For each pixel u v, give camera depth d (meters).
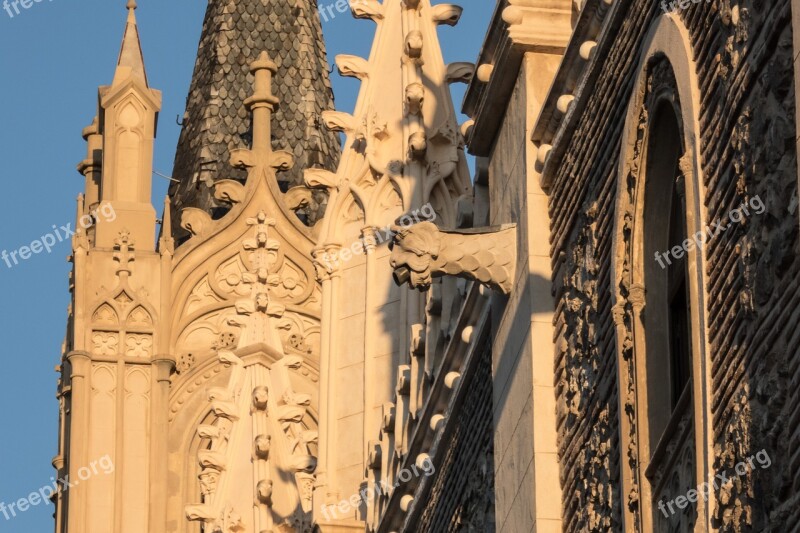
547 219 38.03
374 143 54.88
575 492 35.25
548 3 39.12
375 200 54.50
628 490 32.31
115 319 98.50
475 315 41.44
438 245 38.38
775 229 27.78
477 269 38.56
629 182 33.19
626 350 32.84
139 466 96.56
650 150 32.78
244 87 116.50
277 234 100.81
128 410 97.31
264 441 60.09
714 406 29.05
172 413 98.12
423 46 54.78
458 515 42.06
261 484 59.53
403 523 46.31
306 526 59.81
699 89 30.55
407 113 54.25
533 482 36.34
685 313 31.91
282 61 117.38
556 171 37.78
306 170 55.34
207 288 100.44
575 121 36.78
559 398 36.56
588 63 36.09
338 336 54.28
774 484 27.23
